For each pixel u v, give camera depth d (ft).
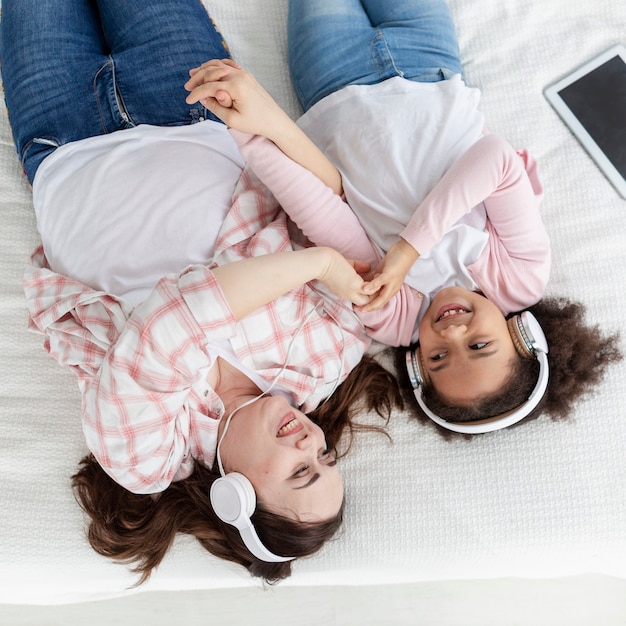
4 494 3.85
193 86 3.27
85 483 3.79
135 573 3.86
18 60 3.92
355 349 3.88
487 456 3.93
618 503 3.79
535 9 4.63
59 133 3.87
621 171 4.33
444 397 3.63
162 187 3.64
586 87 4.46
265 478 3.35
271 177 3.50
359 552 3.90
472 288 3.79
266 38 4.75
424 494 3.92
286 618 4.92
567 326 3.83
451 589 4.90
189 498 3.70
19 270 4.23
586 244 4.23
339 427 3.97
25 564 3.78
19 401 4.01
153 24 3.99
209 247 3.59
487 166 3.43
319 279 3.49
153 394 3.04
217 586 4.08
